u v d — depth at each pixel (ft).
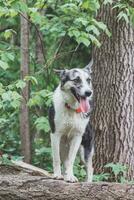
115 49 23.85
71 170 19.29
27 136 26.37
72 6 21.65
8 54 20.72
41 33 31.01
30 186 15.65
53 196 15.37
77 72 19.08
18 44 33.42
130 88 23.95
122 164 23.63
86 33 21.35
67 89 18.98
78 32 20.97
